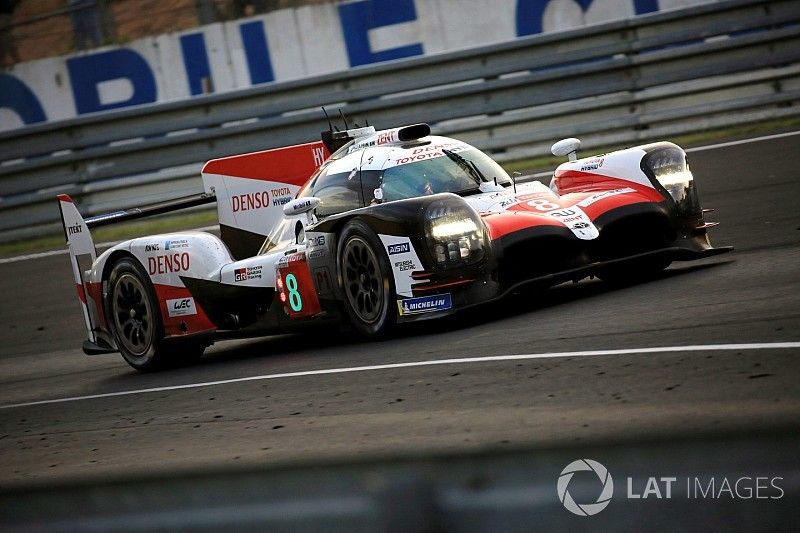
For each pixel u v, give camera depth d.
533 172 40.41
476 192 22.61
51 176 44.66
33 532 5.82
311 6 45.19
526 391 14.71
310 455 13.53
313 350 22.91
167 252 25.17
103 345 26.88
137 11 50.91
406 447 12.89
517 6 44.38
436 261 19.98
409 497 5.36
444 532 5.32
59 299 36.31
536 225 20.81
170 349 25.44
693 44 41.47
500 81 42.19
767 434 5.55
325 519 5.43
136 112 44.09
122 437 17.41
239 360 24.34
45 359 29.27
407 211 20.30
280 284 23.12
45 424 20.06
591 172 23.22
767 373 13.16
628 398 13.23
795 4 41.00
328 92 43.12
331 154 26.44
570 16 44.31
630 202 21.78
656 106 41.72
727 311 17.52
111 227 44.62
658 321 17.80
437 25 44.81
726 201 31.34
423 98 42.53
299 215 23.45
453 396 15.30
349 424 14.92
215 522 5.54
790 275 19.89
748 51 41.16
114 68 46.47
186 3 50.34
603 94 41.78
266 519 5.53
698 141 40.78
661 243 22.17
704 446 5.60
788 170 33.66
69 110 46.81
